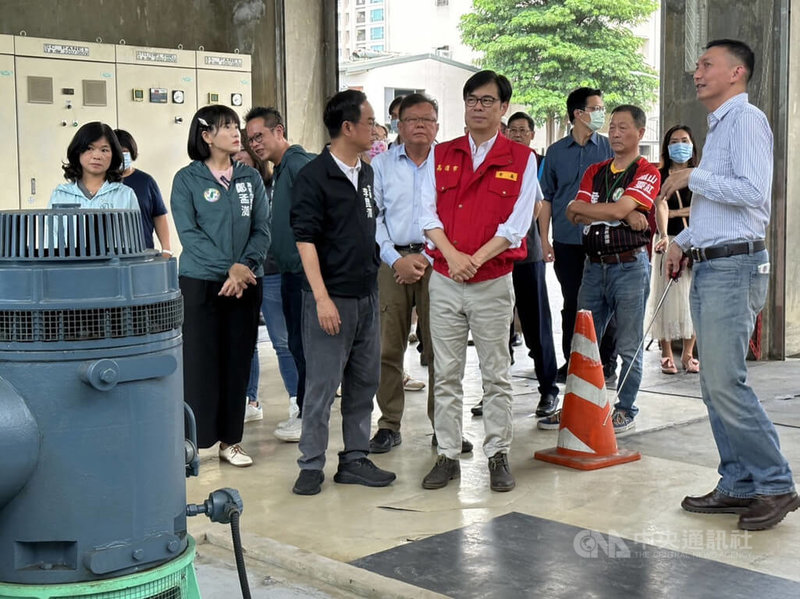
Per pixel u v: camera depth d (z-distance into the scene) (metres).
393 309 5.04
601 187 5.25
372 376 4.49
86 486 2.05
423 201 4.36
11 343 2.02
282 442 5.32
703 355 3.86
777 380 6.97
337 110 4.21
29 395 2.02
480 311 4.30
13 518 2.04
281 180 4.98
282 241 4.98
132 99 8.32
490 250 4.21
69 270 2.02
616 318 5.35
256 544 3.62
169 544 2.15
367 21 37.94
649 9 25.44
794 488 3.85
